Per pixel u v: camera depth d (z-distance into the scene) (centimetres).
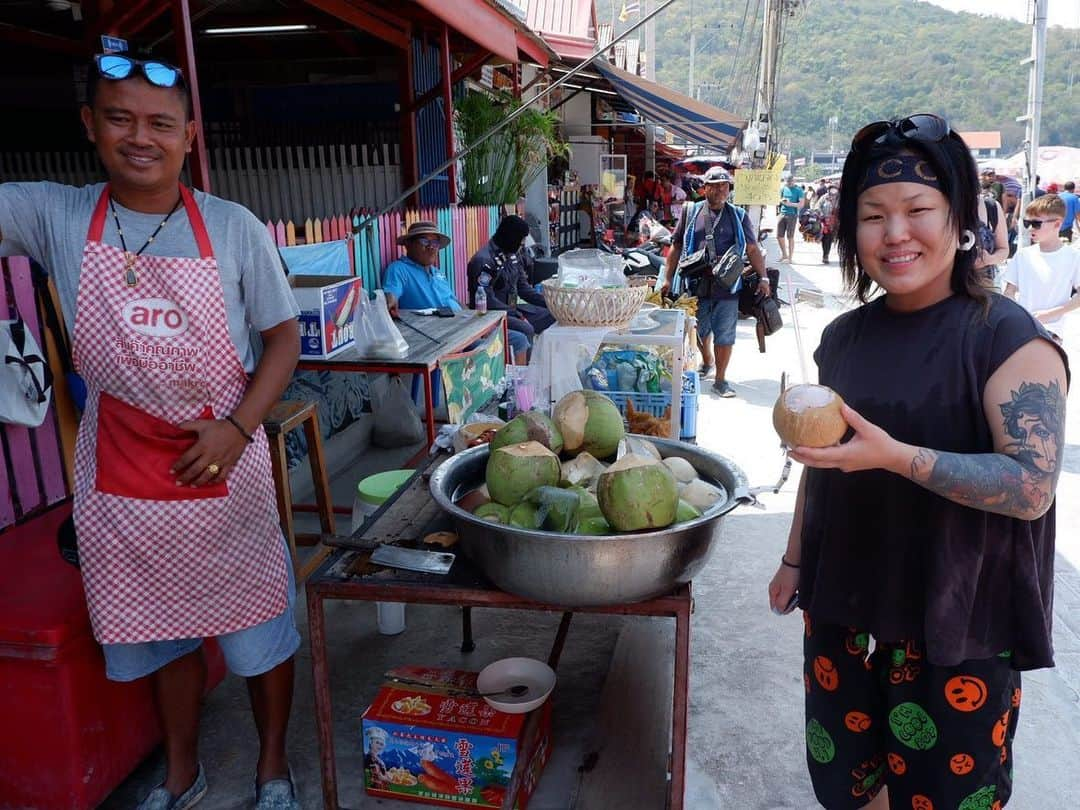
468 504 229
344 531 448
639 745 282
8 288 304
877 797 198
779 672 330
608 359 394
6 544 278
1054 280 528
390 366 415
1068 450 584
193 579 224
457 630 359
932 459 146
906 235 151
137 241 206
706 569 417
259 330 228
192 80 433
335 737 290
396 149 964
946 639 156
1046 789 264
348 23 802
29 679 230
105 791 248
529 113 976
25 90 1073
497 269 715
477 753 249
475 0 676
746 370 851
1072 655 339
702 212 725
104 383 208
